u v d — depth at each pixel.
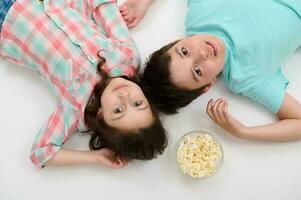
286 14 1.15
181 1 1.27
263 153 1.18
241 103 1.21
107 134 1.07
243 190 1.17
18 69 1.23
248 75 1.15
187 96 1.13
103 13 1.19
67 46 1.13
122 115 1.03
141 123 1.03
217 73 1.10
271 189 1.16
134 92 1.04
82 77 1.14
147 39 1.25
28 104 1.21
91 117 1.12
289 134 1.14
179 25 1.26
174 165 1.18
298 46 1.21
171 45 1.11
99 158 1.13
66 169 1.18
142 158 1.10
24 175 1.17
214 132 1.20
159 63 1.08
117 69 1.15
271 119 1.20
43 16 1.14
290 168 1.17
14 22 1.13
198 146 1.10
